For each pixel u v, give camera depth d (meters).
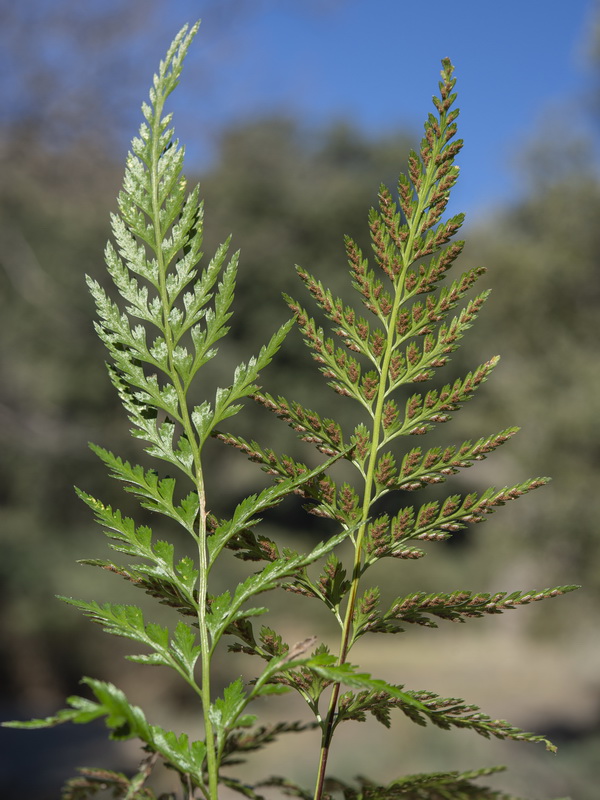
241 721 0.45
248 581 0.50
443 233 0.56
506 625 17.20
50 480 15.67
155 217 0.54
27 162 12.69
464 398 0.55
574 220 12.48
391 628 0.55
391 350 0.56
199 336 0.54
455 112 0.55
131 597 12.34
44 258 14.45
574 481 10.76
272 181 18.45
